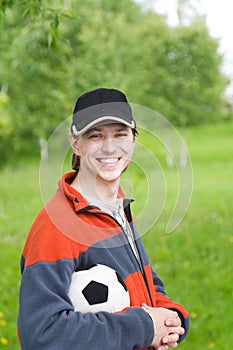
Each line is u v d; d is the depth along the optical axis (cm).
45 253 202
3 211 1266
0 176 2053
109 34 2592
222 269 798
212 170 2141
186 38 2602
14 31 1750
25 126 2142
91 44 2273
